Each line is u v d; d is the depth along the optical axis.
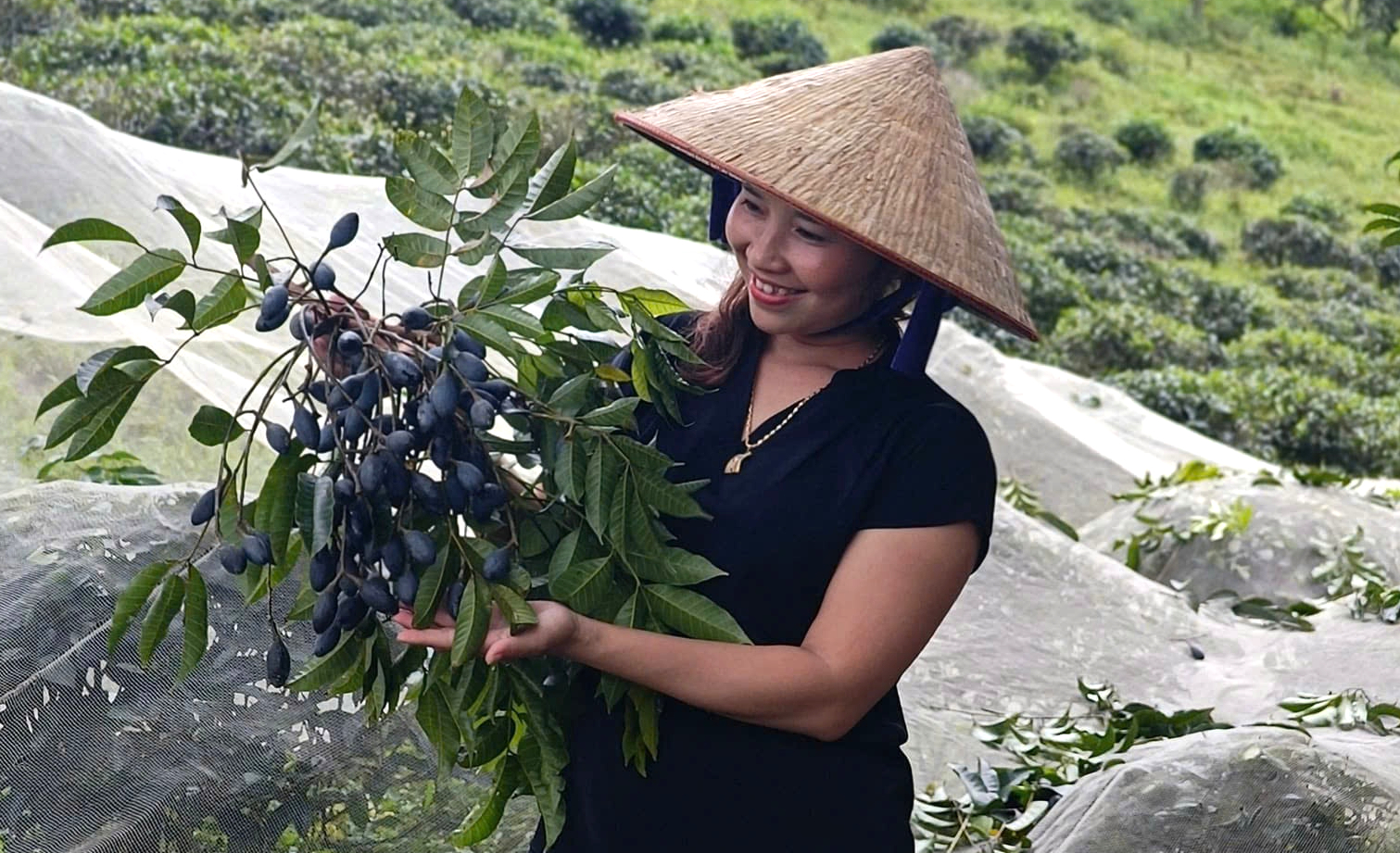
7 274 3.57
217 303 1.87
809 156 1.98
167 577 2.09
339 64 12.62
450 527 1.94
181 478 3.46
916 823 3.41
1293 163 18.41
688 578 1.99
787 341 2.13
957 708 3.96
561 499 2.04
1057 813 3.15
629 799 2.11
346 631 2.02
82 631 2.74
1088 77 18.78
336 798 2.88
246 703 2.84
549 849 2.23
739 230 2.04
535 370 2.11
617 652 1.93
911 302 2.08
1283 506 5.31
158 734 2.76
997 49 18.62
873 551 1.98
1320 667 4.24
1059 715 3.97
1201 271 16.39
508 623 1.90
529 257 1.99
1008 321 1.99
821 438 2.04
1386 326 15.69
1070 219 16.66
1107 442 7.00
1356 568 4.97
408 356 1.93
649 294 2.19
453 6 14.97
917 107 2.05
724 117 2.06
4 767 2.64
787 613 2.03
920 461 2.00
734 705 1.95
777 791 2.06
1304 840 2.79
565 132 13.08
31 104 4.38
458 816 2.98
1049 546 4.63
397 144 1.96
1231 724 3.88
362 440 1.97
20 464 3.33
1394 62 20.02
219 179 4.83
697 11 17.36
